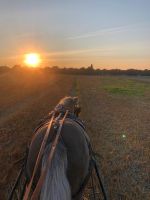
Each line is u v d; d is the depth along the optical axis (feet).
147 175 28.63
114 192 24.61
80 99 86.79
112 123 51.57
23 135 41.55
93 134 42.86
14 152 33.47
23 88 135.44
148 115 60.85
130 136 42.70
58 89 129.08
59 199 11.17
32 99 90.58
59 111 16.71
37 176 12.64
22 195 16.21
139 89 134.62
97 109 67.26
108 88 137.80
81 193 13.57
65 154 12.50
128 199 23.67
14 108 70.95
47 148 12.51
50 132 13.44
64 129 13.79
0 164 29.96
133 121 53.98
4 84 161.07
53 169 11.77
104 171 28.55
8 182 25.31
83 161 13.26
